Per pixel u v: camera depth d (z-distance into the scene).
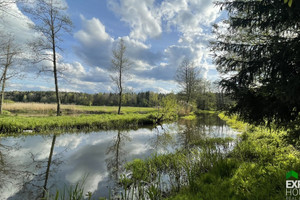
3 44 10.34
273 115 3.49
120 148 7.06
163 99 16.83
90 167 4.85
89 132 10.66
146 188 3.46
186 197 2.46
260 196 2.19
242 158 4.19
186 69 30.42
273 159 3.74
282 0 2.92
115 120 13.12
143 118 15.36
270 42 3.52
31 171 4.53
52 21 13.38
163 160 4.93
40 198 3.21
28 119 10.43
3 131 8.82
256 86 3.73
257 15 3.82
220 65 4.53
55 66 14.11
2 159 5.34
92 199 3.16
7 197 3.25
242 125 12.50
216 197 2.24
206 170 3.88
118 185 3.74
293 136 3.13
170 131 11.72
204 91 37.38
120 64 19.42
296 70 3.00
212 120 19.16
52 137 8.69
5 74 14.23
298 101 2.75
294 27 3.35
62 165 5.00
